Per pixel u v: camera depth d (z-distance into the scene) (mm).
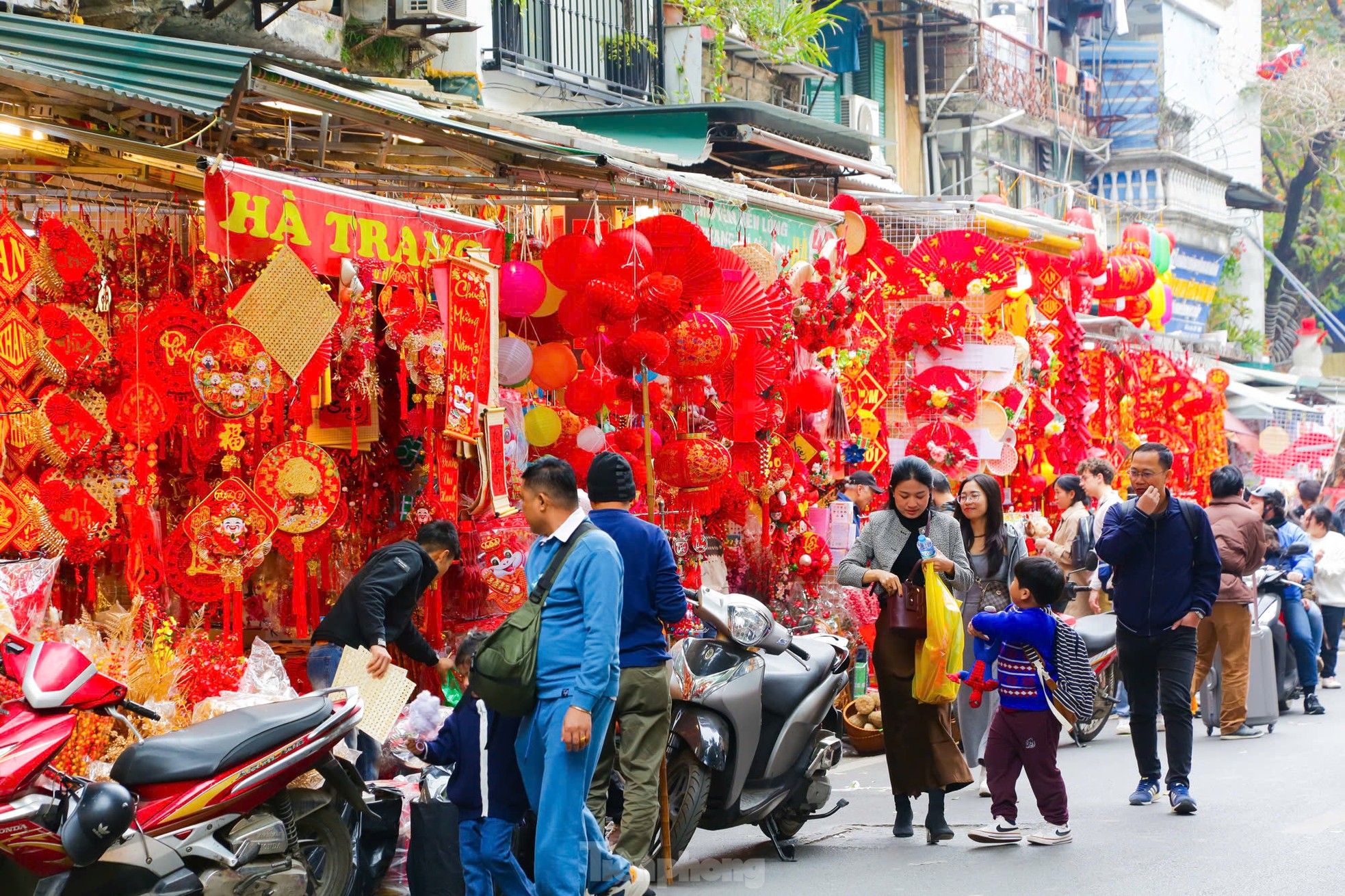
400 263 7629
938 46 25516
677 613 6621
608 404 9250
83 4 10273
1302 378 24453
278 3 11398
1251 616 11695
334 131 8594
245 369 7309
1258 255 36531
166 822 5457
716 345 8922
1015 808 7953
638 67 17422
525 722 5973
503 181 8984
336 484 7836
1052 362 14609
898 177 24500
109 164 7570
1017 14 28078
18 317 7184
